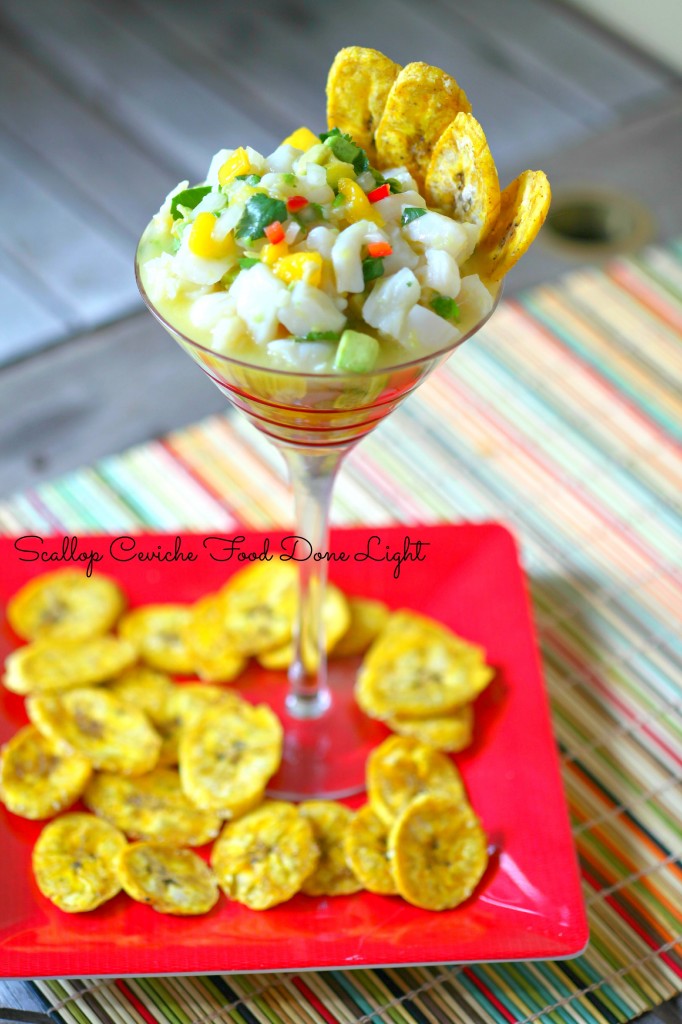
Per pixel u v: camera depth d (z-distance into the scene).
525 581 0.81
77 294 1.01
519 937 0.69
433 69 0.66
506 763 0.75
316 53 1.30
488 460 0.91
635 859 0.74
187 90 1.23
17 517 0.87
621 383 0.95
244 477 0.89
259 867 0.71
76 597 0.80
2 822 0.73
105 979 0.69
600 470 0.90
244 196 0.64
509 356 0.96
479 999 0.69
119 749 0.74
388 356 0.63
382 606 0.82
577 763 0.77
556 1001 0.69
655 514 0.88
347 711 0.79
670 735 0.78
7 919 0.69
